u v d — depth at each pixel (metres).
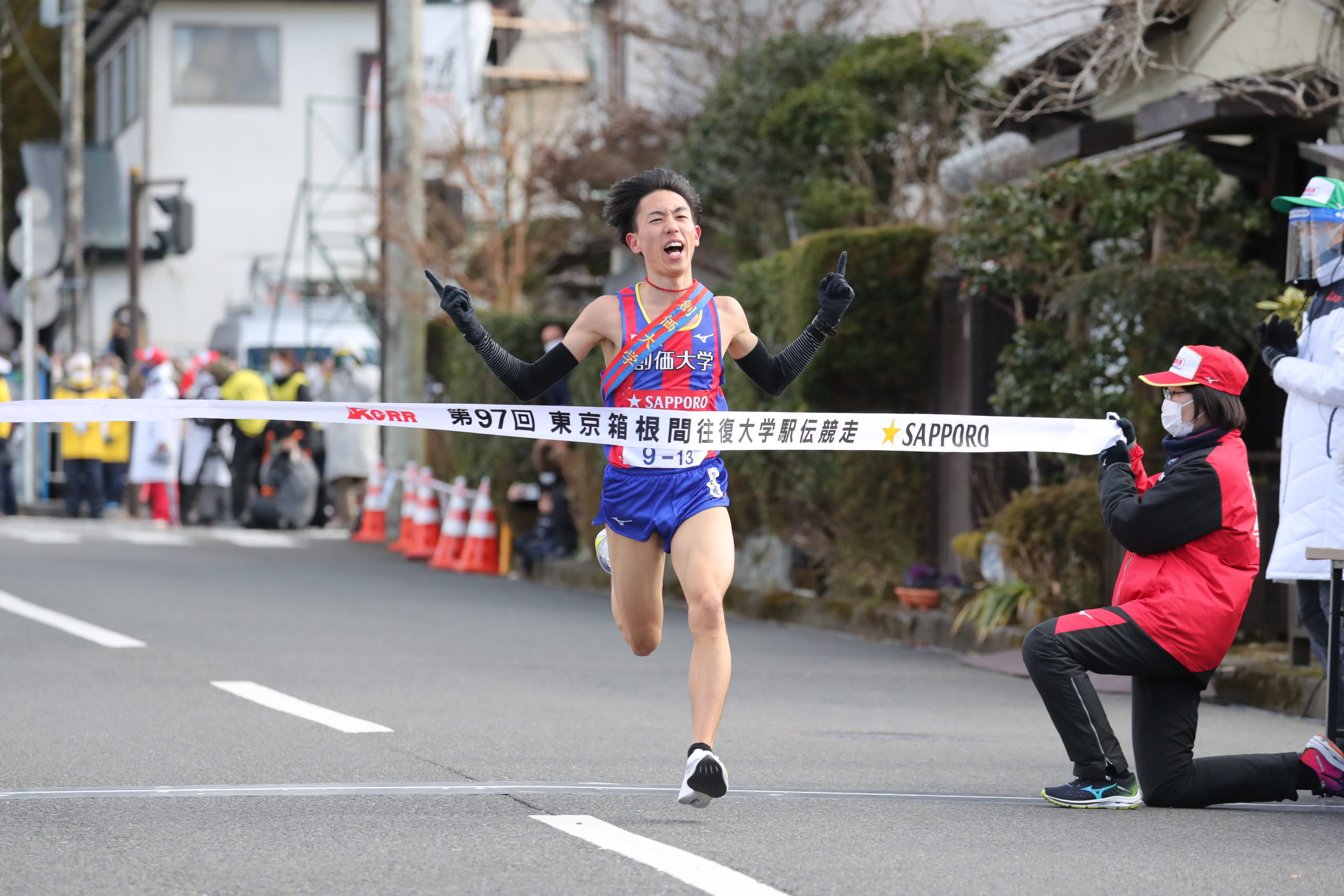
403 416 21.30
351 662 36.00
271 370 76.06
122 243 133.00
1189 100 43.81
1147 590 21.38
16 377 100.50
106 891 16.38
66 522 79.88
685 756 25.11
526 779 22.55
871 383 48.72
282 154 133.88
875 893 16.52
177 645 37.69
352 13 134.38
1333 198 25.38
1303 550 25.69
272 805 20.48
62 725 26.77
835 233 48.00
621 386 20.72
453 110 94.75
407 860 17.59
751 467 51.91
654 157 86.12
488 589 55.53
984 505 45.94
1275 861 18.52
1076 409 41.94
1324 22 43.19
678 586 54.62
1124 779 21.47
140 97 134.50
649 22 96.62
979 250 43.69
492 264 90.12
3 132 154.12
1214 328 40.59
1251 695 34.09
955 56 59.28
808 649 42.84
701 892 16.34
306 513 76.19
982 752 26.81
